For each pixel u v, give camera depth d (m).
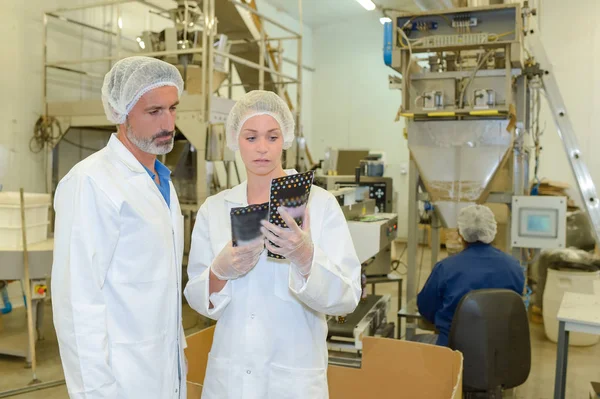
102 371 1.17
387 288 5.48
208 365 1.37
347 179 3.91
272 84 5.86
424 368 1.91
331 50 9.14
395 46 2.85
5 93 4.45
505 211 4.32
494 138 2.85
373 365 2.00
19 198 3.14
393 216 2.56
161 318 1.31
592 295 2.41
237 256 1.20
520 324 2.12
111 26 5.50
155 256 1.30
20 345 3.39
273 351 1.29
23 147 4.61
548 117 6.11
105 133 5.61
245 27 5.35
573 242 4.45
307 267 1.19
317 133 9.33
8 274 3.00
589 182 3.48
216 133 3.97
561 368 2.12
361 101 8.95
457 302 2.36
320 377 1.33
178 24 4.39
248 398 1.27
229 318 1.32
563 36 6.06
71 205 1.23
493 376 2.08
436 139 2.95
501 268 2.37
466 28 2.76
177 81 1.39
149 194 1.34
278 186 1.11
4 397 2.78
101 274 1.22
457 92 2.93
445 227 2.97
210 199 1.44
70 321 1.17
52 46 4.87
